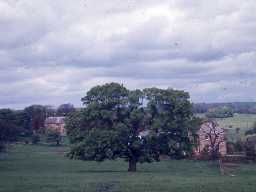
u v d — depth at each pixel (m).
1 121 117.62
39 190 43.06
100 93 75.94
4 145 127.31
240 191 42.88
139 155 75.69
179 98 75.75
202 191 42.88
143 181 51.97
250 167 76.81
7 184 48.50
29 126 159.88
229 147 96.81
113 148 73.56
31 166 87.69
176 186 46.44
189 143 76.50
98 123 75.88
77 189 43.91
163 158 99.00
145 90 75.88
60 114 195.00
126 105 75.44
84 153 74.12
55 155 117.56
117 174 66.44
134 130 75.06
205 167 80.06
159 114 74.56
